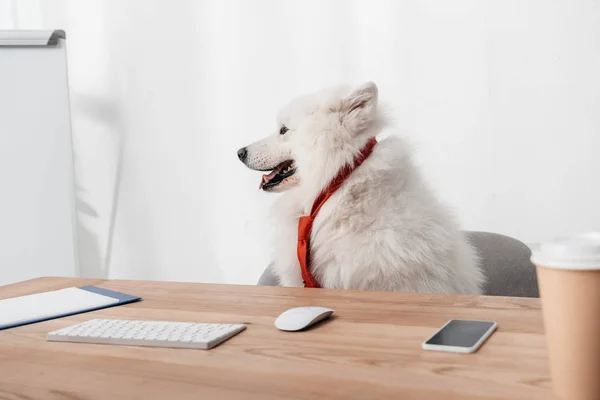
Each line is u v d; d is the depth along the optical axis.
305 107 1.73
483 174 2.51
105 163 3.26
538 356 0.67
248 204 2.97
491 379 0.61
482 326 0.80
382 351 0.73
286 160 1.83
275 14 2.82
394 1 2.59
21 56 2.81
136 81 3.14
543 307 0.55
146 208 3.20
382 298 1.05
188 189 3.09
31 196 2.84
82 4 3.19
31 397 0.64
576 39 2.32
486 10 2.44
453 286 1.50
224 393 0.62
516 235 2.48
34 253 2.85
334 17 2.71
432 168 2.59
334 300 1.05
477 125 2.51
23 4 3.31
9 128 2.81
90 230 3.34
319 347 0.76
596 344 0.51
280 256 1.73
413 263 1.46
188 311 1.02
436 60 2.55
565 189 2.39
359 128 1.61
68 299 1.16
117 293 1.21
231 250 3.04
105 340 0.84
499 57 2.44
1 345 0.86
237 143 2.96
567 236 0.56
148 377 0.68
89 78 3.24
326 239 1.57
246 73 2.91
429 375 0.63
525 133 2.43
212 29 2.96
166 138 3.11
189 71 3.02
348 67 2.71
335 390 0.61
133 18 3.10
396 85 2.63
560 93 2.36
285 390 0.62
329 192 1.58
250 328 0.88
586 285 0.51
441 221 1.56
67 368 0.73
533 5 2.37
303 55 2.79
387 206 1.52
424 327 0.83
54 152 2.85
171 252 3.17
